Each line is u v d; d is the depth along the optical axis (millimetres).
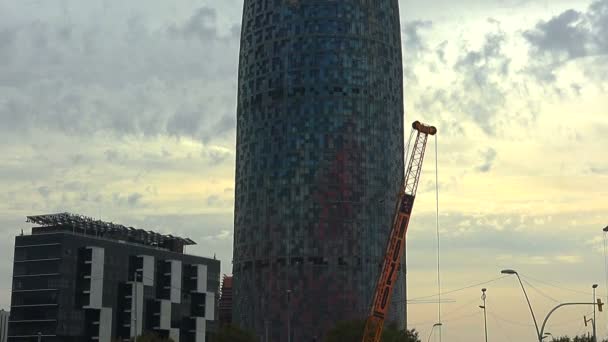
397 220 191250
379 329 182875
